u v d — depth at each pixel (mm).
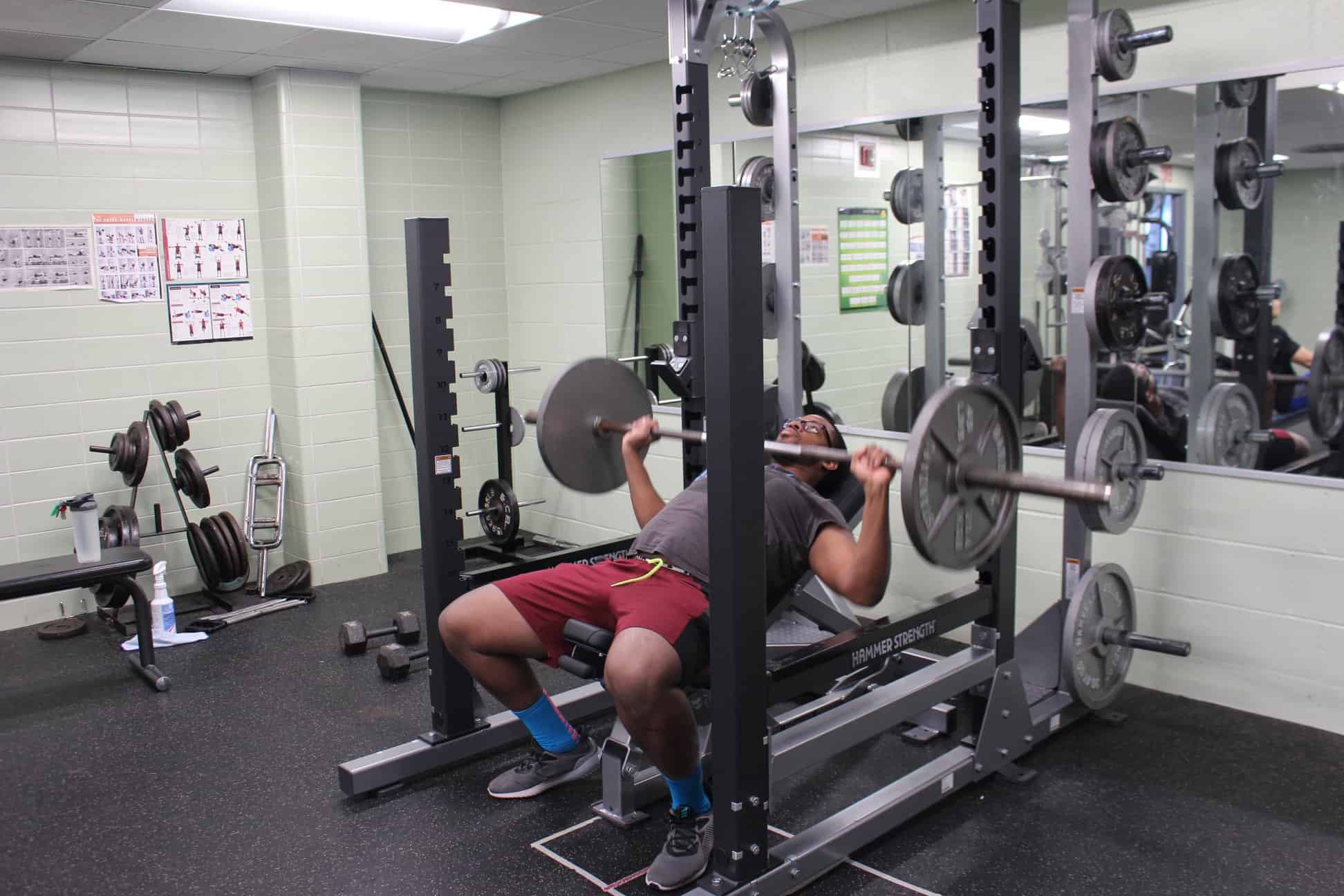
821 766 2594
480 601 2238
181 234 4109
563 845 2242
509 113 4828
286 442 4336
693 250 2684
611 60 3984
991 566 2451
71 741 2842
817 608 2986
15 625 3836
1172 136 2797
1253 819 2277
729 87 3869
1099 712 2846
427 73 4184
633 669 1944
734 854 1903
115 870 2180
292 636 3682
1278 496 2723
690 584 2092
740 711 1854
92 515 3164
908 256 3406
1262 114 2637
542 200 4738
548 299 4801
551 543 4824
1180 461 2893
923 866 2119
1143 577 2992
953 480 1700
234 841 2285
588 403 2646
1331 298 2586
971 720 2492
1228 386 2781
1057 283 3084
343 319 4289
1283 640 2756
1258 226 2678
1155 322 2885
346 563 4391
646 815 2344
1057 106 3006
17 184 3754
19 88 3730
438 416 2477
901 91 3361
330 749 2760
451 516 2521
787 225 3094
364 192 4402
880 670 2967
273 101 4082
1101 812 2324
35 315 3824
